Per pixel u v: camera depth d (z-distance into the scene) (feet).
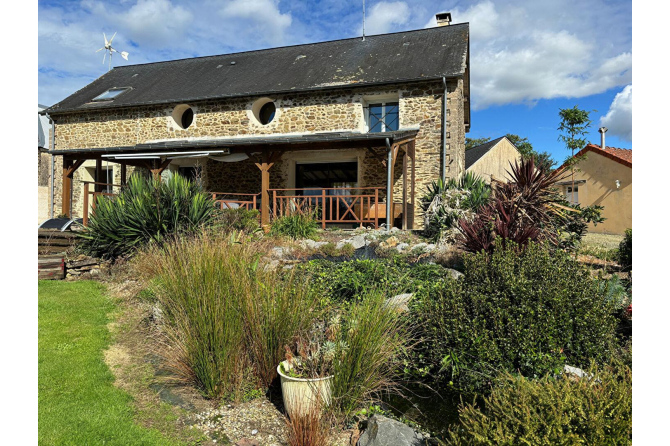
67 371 11.91
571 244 24.52
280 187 44.21
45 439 8.75
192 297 11.96
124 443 8.93
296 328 12.02
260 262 18.11
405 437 9.02
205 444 9.41
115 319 16.55
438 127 37.86
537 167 22.62
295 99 41.93
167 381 11.96
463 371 11.19
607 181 49.80
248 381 11.65
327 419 9.98
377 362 10.90
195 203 25.50
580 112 33.96
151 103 44.60
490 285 11.78
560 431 6.12
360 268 19.29
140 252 22.33
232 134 43.65
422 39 46.06
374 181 40.70
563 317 10.73
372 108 41.68
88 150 37.40
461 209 27.50
